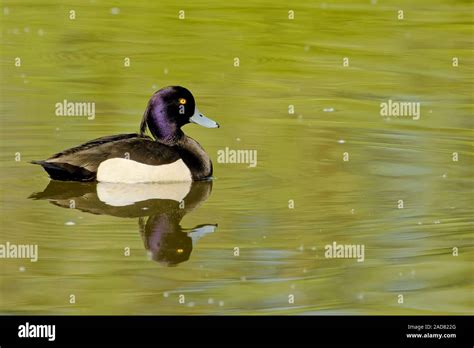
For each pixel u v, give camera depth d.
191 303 11.45
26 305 11.41
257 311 11.34
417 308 11.50
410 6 27.38
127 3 27.45
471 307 11.49
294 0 27.98
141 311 11.30
